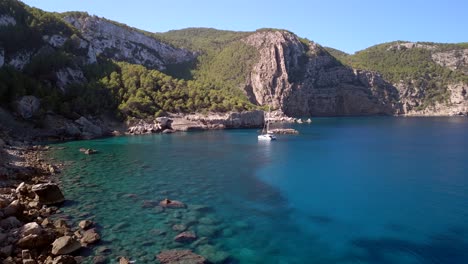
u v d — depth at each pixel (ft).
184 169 179.42
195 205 118.42
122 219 100.68
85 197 121.70
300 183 156.97
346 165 202.80
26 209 97.45
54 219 97.91
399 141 329.31
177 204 116.98
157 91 449.06
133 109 391.24
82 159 199.62
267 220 106.93
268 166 195.42
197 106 458.50
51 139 290.76
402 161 219.00
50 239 77.71
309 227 102.42
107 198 121.49
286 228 100.83
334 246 89.71
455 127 497.87
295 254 84.02
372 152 256.73
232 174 170.60
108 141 295.89
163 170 175.22
